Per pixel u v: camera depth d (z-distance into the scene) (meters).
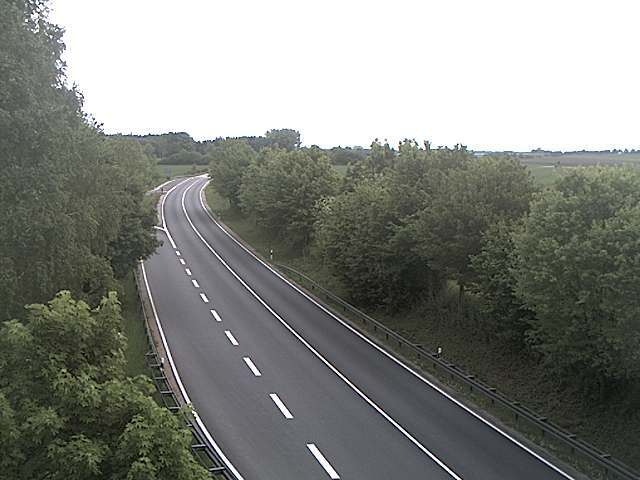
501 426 20.23
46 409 8.80
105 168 27.00
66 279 20.11
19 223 17.08
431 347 27.53
